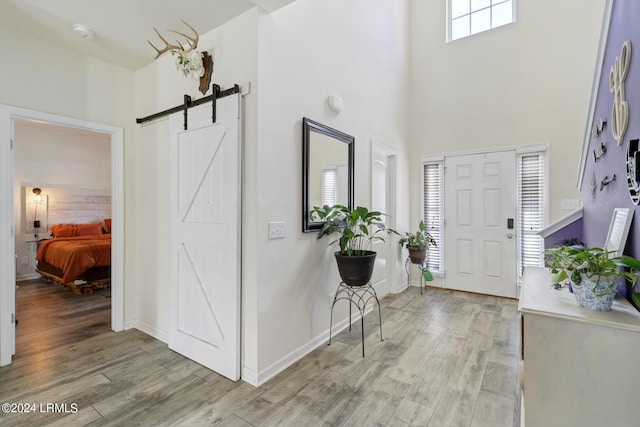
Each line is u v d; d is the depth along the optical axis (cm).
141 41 251
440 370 225
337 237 291
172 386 205
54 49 255
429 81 466
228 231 216
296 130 242
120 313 297
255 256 209
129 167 302
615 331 109
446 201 451
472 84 433
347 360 240
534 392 122
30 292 434
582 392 115
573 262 127
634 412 108
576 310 120
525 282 170
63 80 260
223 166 220
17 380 211
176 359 242
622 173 147
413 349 258
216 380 213
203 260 234
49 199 552
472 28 445
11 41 234
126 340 277
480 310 357
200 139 235
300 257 246
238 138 211
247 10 211
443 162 453
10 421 170
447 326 309
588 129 232
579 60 366
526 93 395
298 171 244
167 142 272
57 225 554
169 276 271
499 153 412
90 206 602
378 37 382
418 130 473
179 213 251
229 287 216
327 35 282
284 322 230
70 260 417
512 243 402
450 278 448
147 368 228
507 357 244
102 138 620
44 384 207
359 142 335
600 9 356
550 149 379
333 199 287
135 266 306
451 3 461
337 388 203
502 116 411
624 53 139
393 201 425
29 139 532
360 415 177
